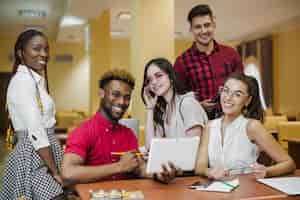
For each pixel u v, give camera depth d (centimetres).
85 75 1228
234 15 838
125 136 209
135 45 402
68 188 196
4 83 1136
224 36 1101
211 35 289
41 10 780
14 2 712
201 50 297
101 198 153
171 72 226
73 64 1223
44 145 194
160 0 396
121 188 174
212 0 713
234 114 220
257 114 229
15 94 198
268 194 163
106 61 788
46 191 191
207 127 226
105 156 199
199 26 287
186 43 1229
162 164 182
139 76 390
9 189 195
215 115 274
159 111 230
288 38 950
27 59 207
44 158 195
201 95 295
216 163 216
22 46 207
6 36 1127
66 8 724
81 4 673
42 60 210
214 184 180
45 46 211
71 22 848
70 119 971
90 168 182
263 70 1023
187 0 708
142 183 185
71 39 1154
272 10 798
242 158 214
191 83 299
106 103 199
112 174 185
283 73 971
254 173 202
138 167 200
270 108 988
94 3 669
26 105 195
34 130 193
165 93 225
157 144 180
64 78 1218
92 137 195
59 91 1215
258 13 823
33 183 192
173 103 226
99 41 784
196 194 163
